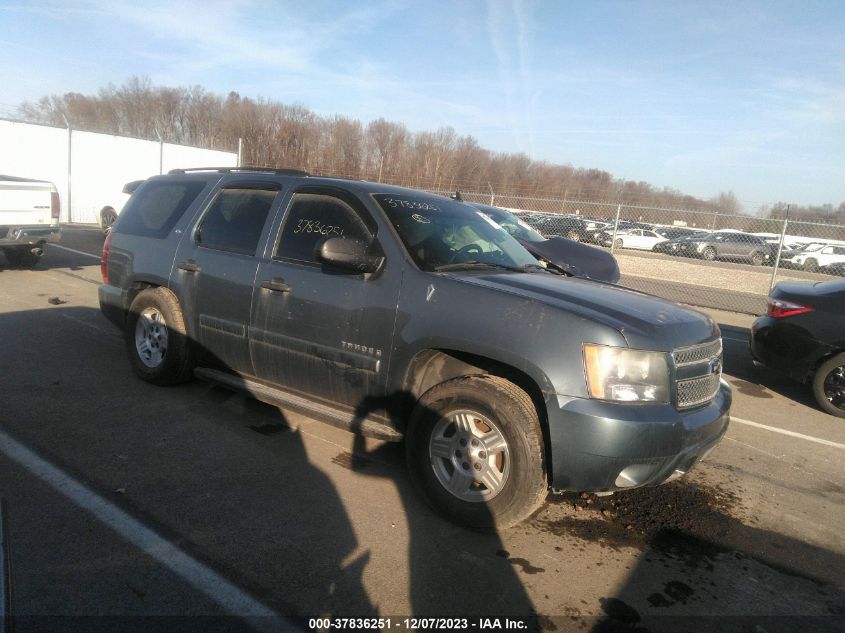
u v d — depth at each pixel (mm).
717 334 3641
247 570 2791
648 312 3359
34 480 3432
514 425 3107
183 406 4691
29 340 6156
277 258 4113
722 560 3236
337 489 3623
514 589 2822
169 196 5129
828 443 5281
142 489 3430
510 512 3150
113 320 5355
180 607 2514
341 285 3721
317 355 3809
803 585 3068
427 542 3148
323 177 4293
